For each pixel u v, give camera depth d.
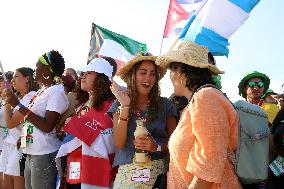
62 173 4.09
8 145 5.64
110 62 4.35
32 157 4.38
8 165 5.18
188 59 2.57
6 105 4.81
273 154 3.86
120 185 3.40
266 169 2.84
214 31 4.91
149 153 3.37
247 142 2.82
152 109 3.53
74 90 4.68
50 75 4.62
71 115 4.50
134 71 3.57
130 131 3.50
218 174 2.20
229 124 2.39
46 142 4.36
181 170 2.44
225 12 4.93
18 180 5.13
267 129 2.93
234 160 2.46
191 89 2.59
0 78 6.16
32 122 4.27
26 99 5.02
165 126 3.57
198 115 2.29
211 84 2.48
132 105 3.55
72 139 3.98
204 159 2.22
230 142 2.44
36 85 5.30
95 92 3.95
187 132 2.42
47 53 4.66
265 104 5.71
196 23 5.02
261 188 3.13
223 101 2.37
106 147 3.86
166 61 2.70
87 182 3.78
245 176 2.78
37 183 4.34
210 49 4.92
